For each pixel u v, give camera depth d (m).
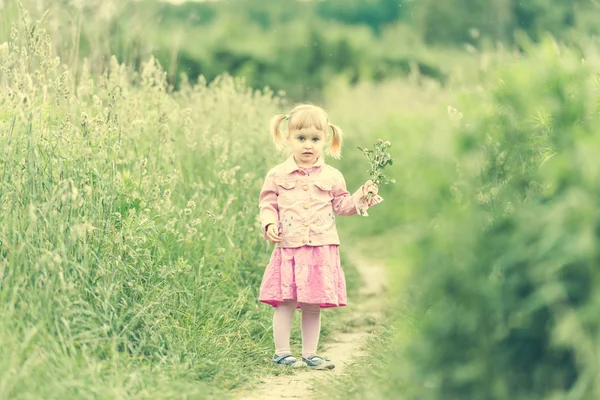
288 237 5.45
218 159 7.21
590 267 2.98
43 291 4.36
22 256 4.47
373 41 31.73
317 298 5.34
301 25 31.23
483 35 26.67
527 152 3.79
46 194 4.80
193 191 7.13
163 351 4.89
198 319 5.48
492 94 4.03
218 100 9.24
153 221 5.54
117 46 8.22
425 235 3.39
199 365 4.83
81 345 4.47
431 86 16.20
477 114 4.01
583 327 2.91
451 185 3.70
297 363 5.31
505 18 26.22
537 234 3.14
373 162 5.52
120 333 4.64
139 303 5.04
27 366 3.91
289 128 5.68
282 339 5.43
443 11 32.41
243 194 7.73
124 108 6.66
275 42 29.89
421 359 3.41
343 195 5.66
